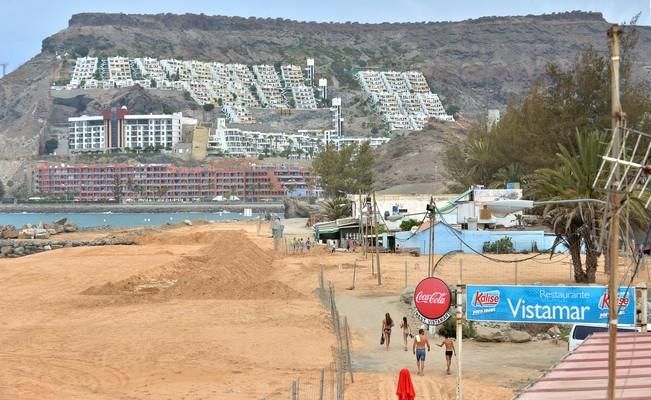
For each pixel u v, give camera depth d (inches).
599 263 3922.2
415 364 1756.9
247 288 2854.3
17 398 1398.9
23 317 2367.1
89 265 3767.2
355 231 5403.5
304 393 1449.3
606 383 772.0
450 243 4544.8
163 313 2440.9
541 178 3351.4
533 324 2069.4
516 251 4458.7
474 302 1627.7
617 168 713.6
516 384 1534.2
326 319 2333.9
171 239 5541.3
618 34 703.1
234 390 1475.1
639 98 5374.0
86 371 1641.2
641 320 1446.9
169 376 1606.8
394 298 2790.4
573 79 5565.9
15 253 5132.9
